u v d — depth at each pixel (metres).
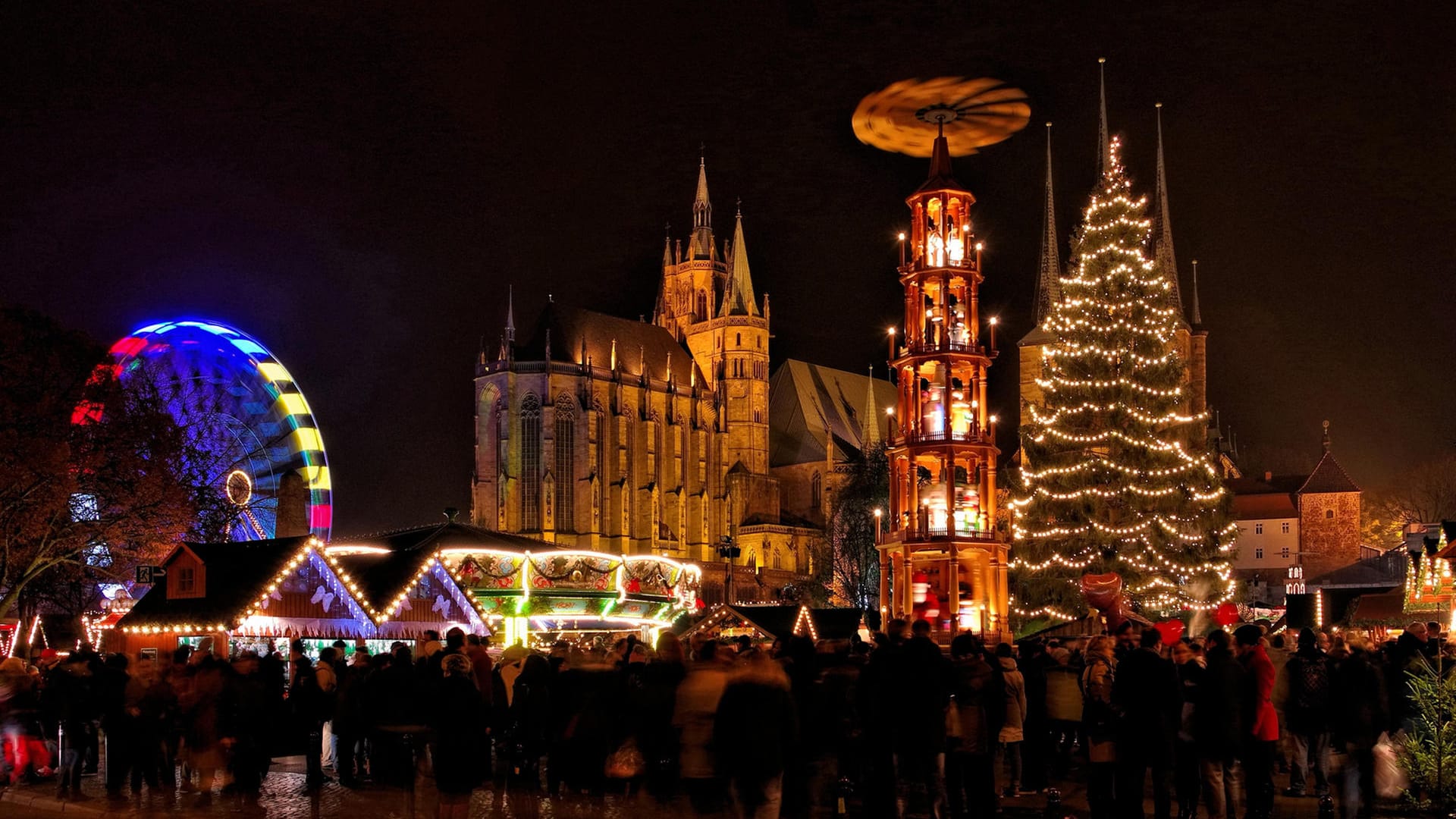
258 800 26.77
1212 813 20.67
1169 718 19.86
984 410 50.66
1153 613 68.06
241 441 77.06
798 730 16.66
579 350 165.50
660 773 19.98
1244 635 22.00
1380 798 24.86
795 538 179.88
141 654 41.81
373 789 28.16
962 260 50.22
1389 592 64.19
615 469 161.12
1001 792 27.09
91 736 33.66
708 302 194.25
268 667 27.22
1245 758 21.66
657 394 170.88
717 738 16.36
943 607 49.12
